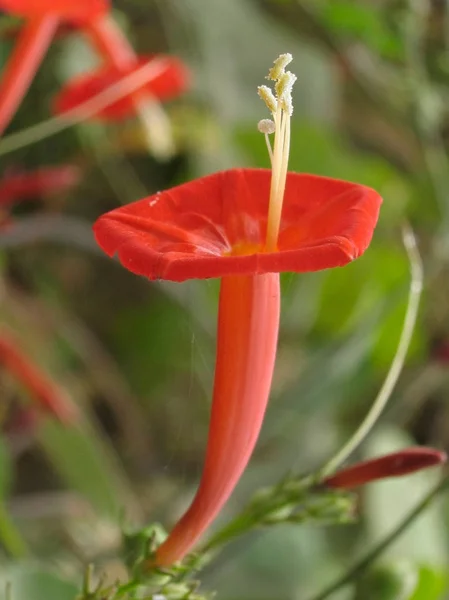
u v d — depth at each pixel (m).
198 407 0.28
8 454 0.20
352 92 0.32
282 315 0.28
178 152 0.28
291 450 0.24
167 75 0.20
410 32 0.24
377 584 0.17
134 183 0.28
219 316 0.14
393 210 0.29
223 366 0.14
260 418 0.15
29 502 0.23
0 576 0.17
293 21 0.29
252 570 0.23
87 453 0.21
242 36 0.29
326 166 0.27
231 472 0.15
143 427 0.29
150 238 0.14
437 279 0.29
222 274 0.13
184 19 0.28
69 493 0.24
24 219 0.21
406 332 0.17
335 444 0.25
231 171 0.15
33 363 0.20
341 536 0.24
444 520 0.25
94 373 0.28
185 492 0.24
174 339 0.30
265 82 0.29
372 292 0.28
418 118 0.27
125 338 0.30
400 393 0.26
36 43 0.18
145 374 0.30
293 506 0.16
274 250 0.14
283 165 0.14
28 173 0.23
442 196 0.27
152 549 0.15
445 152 0.31
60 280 0.29
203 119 0.26
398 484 0.25
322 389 0.23
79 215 0.28
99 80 0.19
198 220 0.15
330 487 0.15
